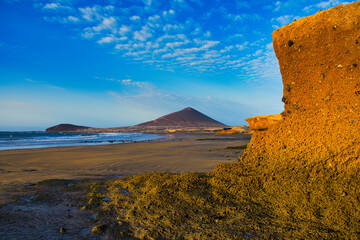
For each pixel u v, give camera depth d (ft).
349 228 7.48
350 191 8.63
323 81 11.24
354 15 10.41
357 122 9.74
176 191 11.75
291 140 11.78
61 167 28.86
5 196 12.28
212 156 38.22
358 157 9.32
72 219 9.39
